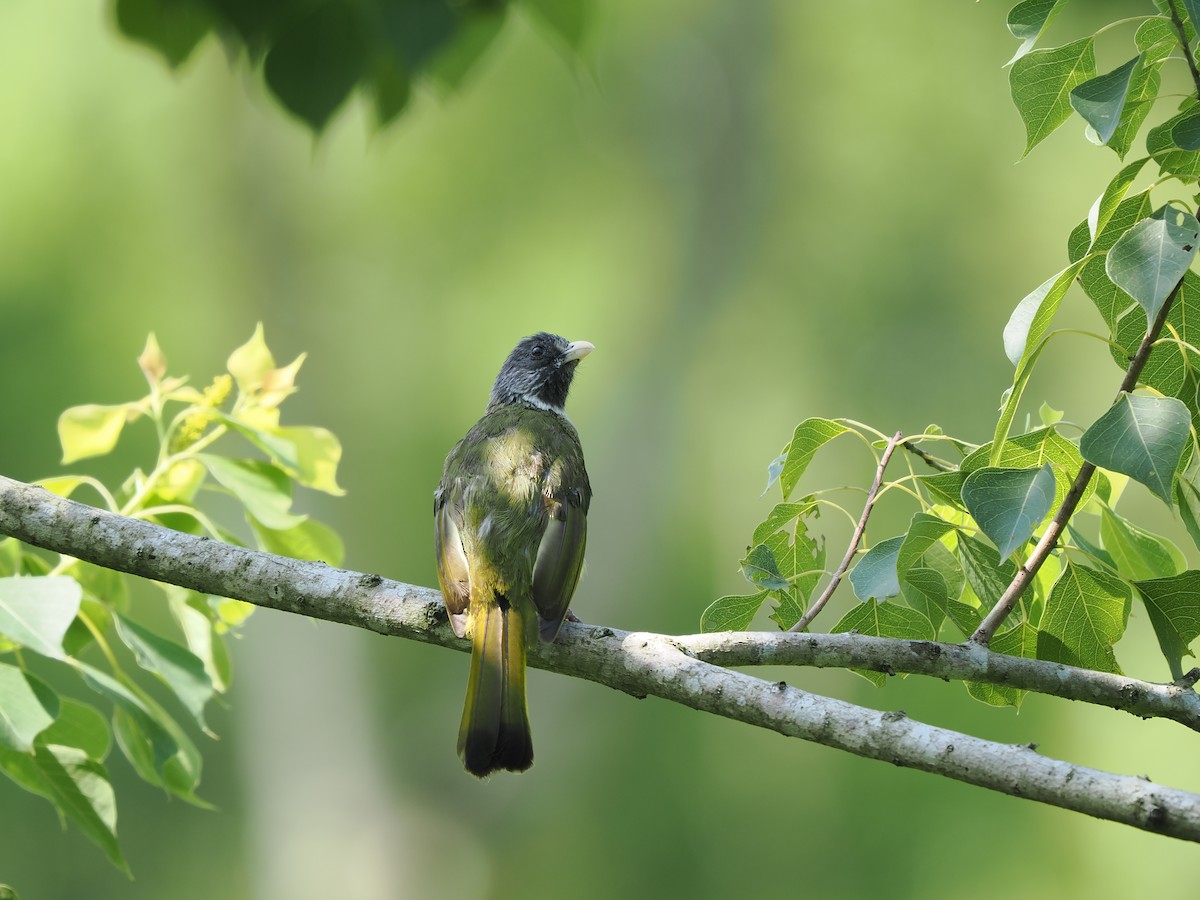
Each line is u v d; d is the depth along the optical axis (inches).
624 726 623.8
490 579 187.8
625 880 602.9
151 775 177.9
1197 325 144.9
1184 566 170.6
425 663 670.5
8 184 642.2
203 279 673.6
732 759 606.5
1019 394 145.6
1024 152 148.2
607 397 673.6
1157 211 133.3
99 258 663.1
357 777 647.8
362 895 633.0
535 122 675.4
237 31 220.8
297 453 196.7
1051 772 124.7
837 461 621.3
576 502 210.1
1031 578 148.4
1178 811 119.4
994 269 628.7
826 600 160.1
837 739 136.2
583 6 229.1
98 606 187.3
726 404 657.0
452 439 682.8
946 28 633.6
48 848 636.7
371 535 681.0
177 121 650.8
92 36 624.1
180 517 191.8
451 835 640.4
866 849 571.8
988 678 146.9
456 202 684.7
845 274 647.1
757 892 583.2
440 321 693.3
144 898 646.5
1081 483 145.6
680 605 644.1
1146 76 139.4
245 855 661.9
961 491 139.6
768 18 660.7
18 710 149.0
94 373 657.6
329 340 685.9
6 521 165.5
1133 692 144.0
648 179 680.4
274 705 652.1
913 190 642.2
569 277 685.3
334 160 661.9
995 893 541.6
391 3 208.5
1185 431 131.3
